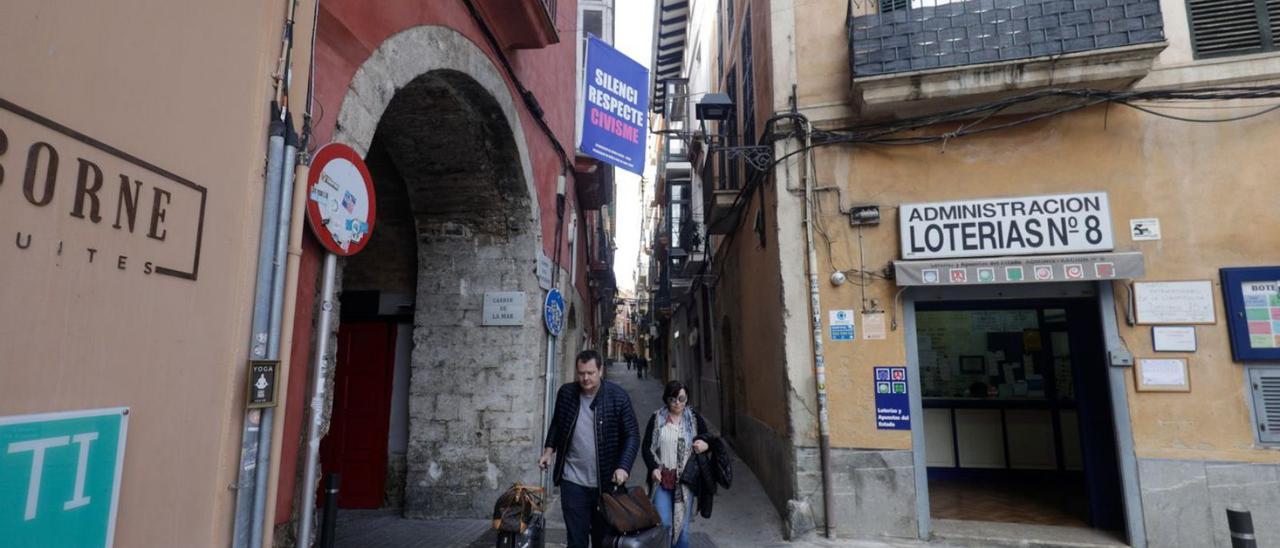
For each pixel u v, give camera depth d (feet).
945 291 19.45
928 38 19.03
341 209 10.50
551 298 24.06
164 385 7.07
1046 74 18.20
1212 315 17.52
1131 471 17.42
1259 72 18.10
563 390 14.08
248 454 8.43
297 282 9.51
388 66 12.60
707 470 14.73
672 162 52.03
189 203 7.45
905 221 19.35
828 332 19.67
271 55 8.96
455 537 18.56
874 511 18.65
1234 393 17.15
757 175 23.88
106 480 6.31
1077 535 18.21
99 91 6.26
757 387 25.82
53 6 5.77
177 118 7.29
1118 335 18.02
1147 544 17.06
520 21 18.94
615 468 13.29
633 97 24.62
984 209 18.95
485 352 21.75
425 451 21.27
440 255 22.50
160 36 7.06
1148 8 17.57
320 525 19.60
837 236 20.07
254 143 8.59
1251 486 16.67
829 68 20.99
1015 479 24.97
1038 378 25.44
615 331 247.29
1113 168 18.63
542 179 24.93
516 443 21.18
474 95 17.95
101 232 6.26
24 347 5.47
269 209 8.79
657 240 62.80
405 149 20.04
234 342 8.19
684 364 67.97
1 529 5.25
